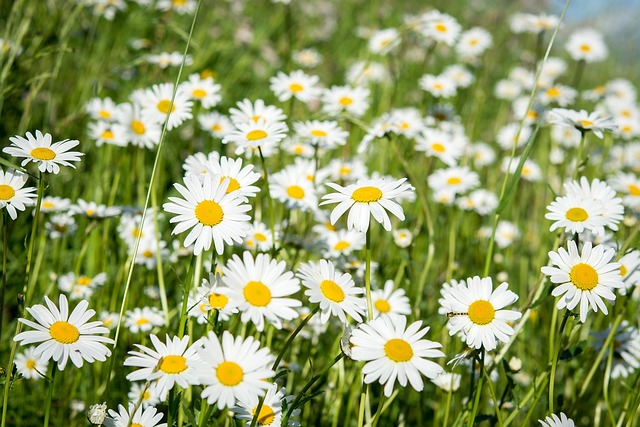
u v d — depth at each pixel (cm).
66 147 80
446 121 134
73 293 98
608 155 162
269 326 88
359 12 248
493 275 125
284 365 90
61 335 75
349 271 96
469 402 84
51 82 116
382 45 157
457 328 78
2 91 105
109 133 102
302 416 91
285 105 147
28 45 121
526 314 87
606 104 169
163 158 119
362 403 78
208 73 154
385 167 129
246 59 178
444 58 216
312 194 97
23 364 94
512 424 99
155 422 76
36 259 105
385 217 79
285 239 96
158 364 73
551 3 221
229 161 82
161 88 103
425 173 117
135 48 156
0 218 104
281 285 74
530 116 143
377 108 173
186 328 94
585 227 84
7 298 105
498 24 242
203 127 112
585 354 98
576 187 88
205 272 96
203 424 73
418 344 75
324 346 103
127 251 107
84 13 144
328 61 201
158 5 153
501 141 150
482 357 79
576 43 158
